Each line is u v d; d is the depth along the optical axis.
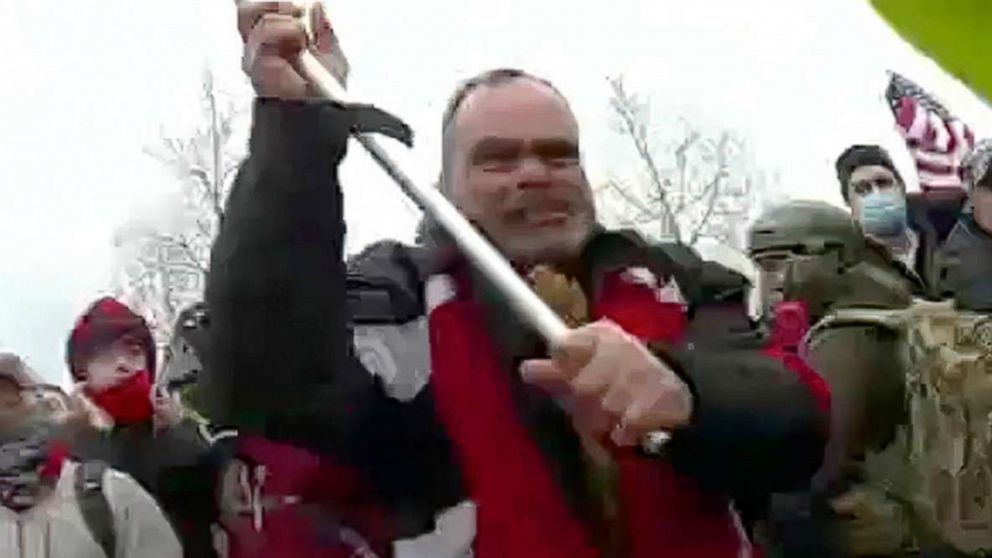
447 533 1.79
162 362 2.46
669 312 1.70
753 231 2.74
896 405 2.47
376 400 1.77
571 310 1.75
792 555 2.13
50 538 2.31
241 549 1.99
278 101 1.67
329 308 1.71
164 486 2.20
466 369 1.78
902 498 2.42
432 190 1.55
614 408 1.25
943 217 2.80
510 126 1.83
